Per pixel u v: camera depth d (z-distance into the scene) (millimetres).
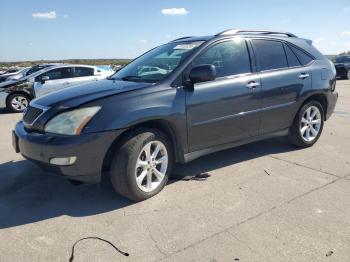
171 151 4082
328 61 5812
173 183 4277
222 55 4488
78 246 3000
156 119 3791
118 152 3629
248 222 3344
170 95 3904
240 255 2840
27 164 5020
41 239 3117
